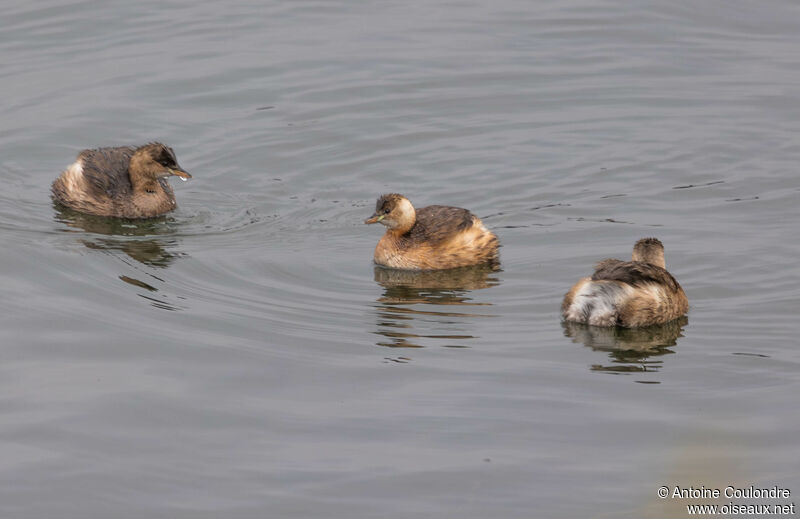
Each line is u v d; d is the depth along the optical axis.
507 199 19.92
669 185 20.25
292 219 19.38
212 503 10.94
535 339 14.72
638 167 20.95
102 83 24.14
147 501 10.97
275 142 22.00
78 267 17.09
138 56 25.36
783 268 16.69
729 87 24.16
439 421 12.48
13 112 22.94
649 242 16.09
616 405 12.80
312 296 16.28
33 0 27.91
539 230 18.66
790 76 24.53
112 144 21.89
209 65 24.91
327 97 23.64
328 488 11.15
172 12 27.64
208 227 19.03
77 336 14.67
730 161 21.08
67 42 25.97
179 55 25.39
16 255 17.45
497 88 24.09
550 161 21.28
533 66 25.06
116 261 17.41
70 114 22.88
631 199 19.75
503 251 17.97
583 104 23.50
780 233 18.02
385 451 11.84
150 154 19.39
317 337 14.79
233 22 27.14
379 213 17.50
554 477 11.30
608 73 24.81
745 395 12.97
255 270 17.23
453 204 19.77
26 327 14.89
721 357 14.01
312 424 12.45
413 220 17.66
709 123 22.61
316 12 27.75
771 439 11.91
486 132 22.41
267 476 11.40
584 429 12.25
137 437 12.15
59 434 12.18
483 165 21.16
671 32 26.72
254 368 13.84
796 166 20.73
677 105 23.42
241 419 12.56
